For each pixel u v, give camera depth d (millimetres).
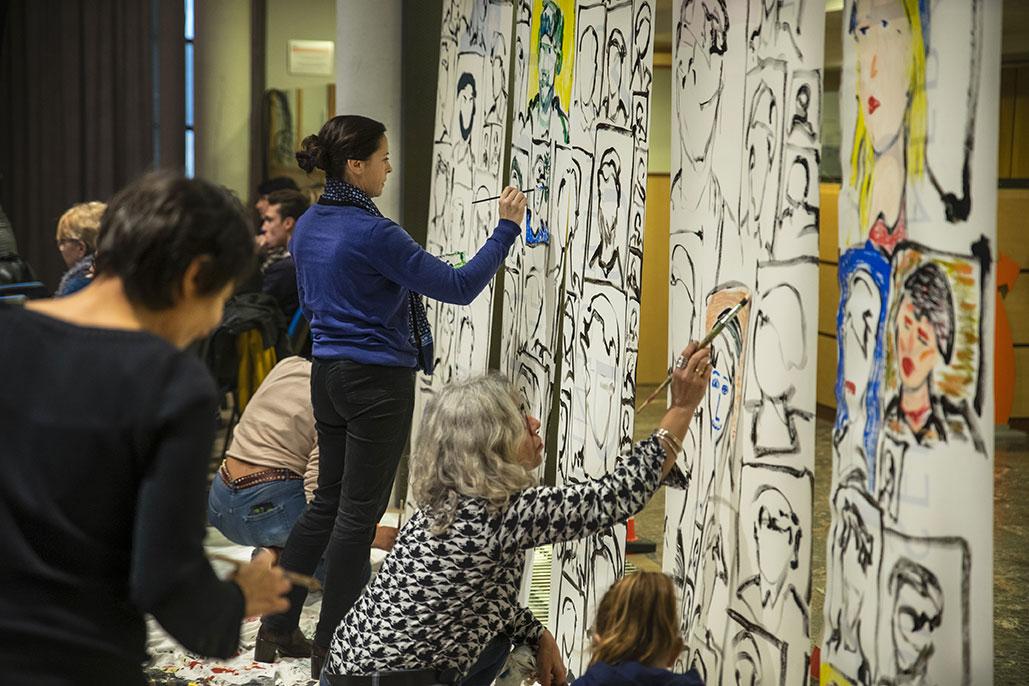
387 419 3527
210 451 1606
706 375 2490
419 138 5453
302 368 4266
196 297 1634
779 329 2443
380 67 5199
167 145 7832
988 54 1891
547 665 2799
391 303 3533
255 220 7672
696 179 2775
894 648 2111
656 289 9547
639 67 2973
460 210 4410
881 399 2146
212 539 4957
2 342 1580
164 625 1598
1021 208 7711
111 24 7773
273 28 7625
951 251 1967
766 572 2514
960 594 1983
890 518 2121
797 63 2363
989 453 1937
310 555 3680
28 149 7867
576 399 3391
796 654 2438
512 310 3967
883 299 2137
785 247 2414
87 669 1584
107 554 1601
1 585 1557
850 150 2236
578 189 3377
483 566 2484
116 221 1604
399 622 2537
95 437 1550
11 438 1557
